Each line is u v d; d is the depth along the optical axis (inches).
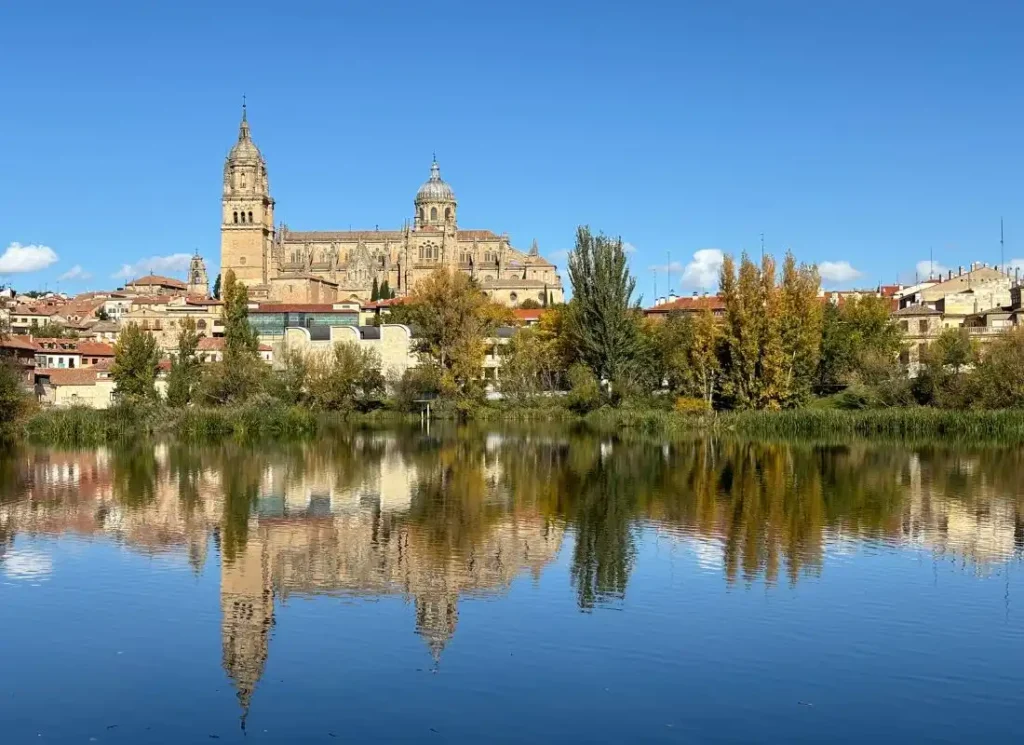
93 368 6230.3
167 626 1325.0
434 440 4023.1
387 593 1478.8
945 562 1667.1
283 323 7293.3
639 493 2423.7
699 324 4825.3
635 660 1192.8
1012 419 4037.9
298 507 2229.3
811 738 991.0
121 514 2144.4
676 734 1000.2
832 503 2260.1
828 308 5698.8
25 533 1935.3
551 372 5487.2
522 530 1945.1
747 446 3681.1
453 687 1111.6
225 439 4153.5
